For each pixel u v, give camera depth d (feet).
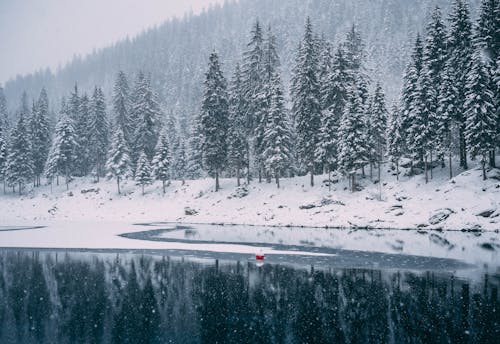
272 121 165.58
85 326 39.55
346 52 185.47
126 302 47.88
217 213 167.43
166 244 96.53
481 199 123.13
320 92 174.40
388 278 58.70
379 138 163.43
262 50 180.96
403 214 132.57
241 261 73.97
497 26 142.20
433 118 146.20
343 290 52.31
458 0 152.56
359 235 112.16
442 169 156.66
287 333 37.11
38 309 45.21
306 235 114.21
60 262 74.13
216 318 41.73
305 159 168.35
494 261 69.56
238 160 179.01
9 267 69.56
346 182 166.40
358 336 35.96
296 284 55.83
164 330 38.29
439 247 86.53
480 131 128.88
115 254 82.79
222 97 178.09
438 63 158.51
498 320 39.37
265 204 164.14
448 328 37.47
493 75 137.90
